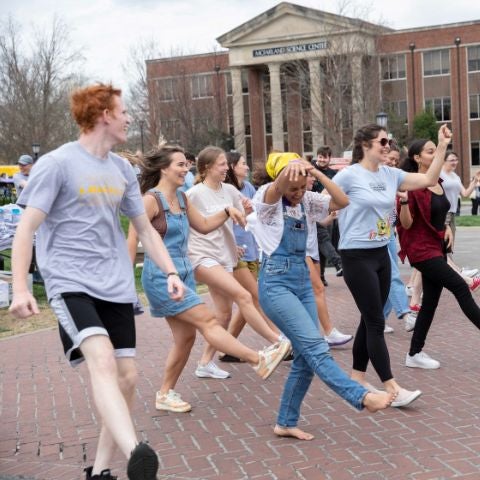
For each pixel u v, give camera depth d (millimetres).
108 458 3672
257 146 65125
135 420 5375
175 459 4547
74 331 3387
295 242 4523
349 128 48031
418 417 5113
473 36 57531
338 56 48031
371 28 49875
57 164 3467
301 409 5418
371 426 4973
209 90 60656
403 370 6414
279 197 4426
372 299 5164
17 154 48688
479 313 6035
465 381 5988
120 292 3592
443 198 6082
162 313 5215
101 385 3270
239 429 5066
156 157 5324
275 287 4516
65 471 4457
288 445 4684
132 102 52844
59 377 6762
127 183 3785
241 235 7309
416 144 6250
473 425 4895
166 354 7617
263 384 6207
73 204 3514
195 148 52844
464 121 58594
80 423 5391
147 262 5281
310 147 60031
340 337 7344
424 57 58938
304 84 53656
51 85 49188
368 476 4121
